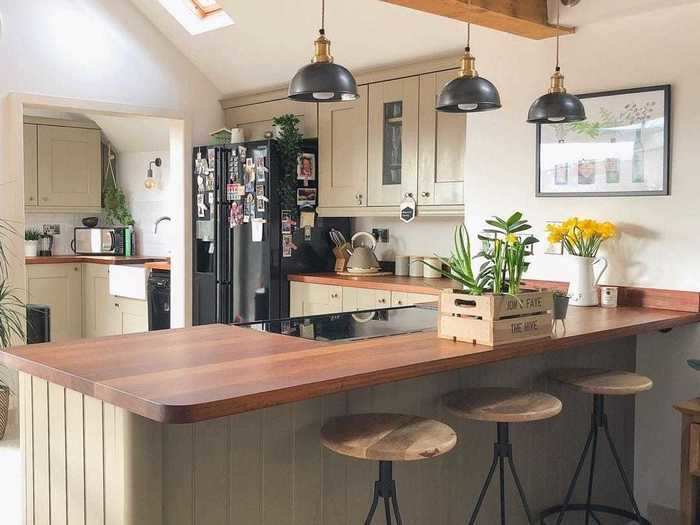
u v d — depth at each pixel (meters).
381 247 5.91
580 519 3.55
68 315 7.41
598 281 3.91
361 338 2.82
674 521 3.73
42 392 2.49
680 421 3.70
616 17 3.76
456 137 4.86
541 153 4.07
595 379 3.04
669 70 3.61
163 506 2.13
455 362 2.45
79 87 5.59
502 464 2.76
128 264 6.99
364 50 5.28
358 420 2.42
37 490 2.54
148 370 2.20
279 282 5.75
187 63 6.26
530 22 3.75
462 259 2.81
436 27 4.71
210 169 6.08
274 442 2.38
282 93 6.03
